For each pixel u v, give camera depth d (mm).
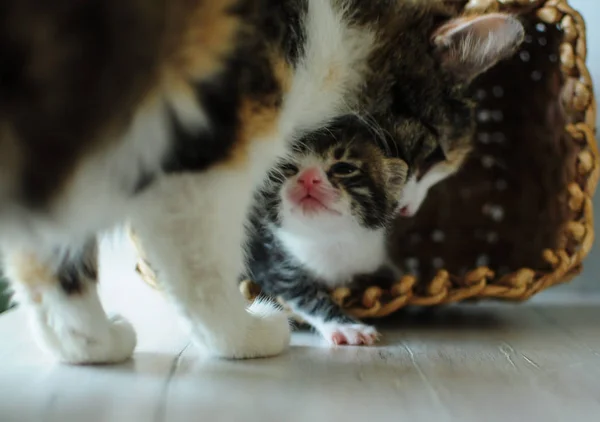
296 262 403
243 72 328
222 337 355
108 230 337
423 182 417
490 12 406
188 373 347
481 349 379
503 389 336
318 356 368
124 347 358
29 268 347
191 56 314
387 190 395
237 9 324
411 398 329
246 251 372
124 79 305
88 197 316
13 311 425
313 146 383
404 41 391
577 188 427
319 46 365
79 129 304
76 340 353
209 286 343
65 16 296
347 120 384
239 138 331
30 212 311
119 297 445
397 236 434
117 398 327
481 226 458
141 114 312
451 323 422
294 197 388
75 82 300
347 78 377
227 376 344
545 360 365
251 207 363
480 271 408
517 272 415
